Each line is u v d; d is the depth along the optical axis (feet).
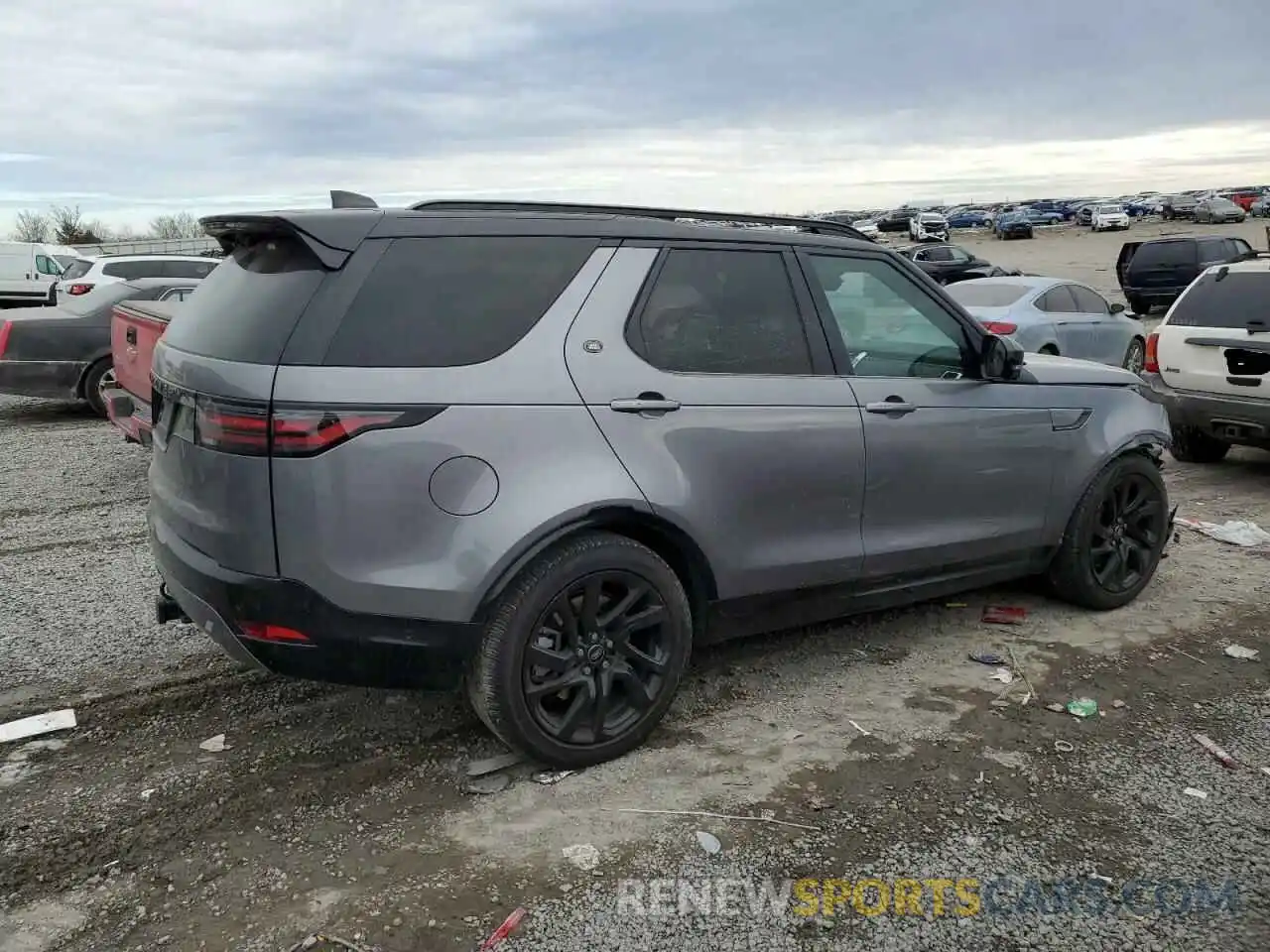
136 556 19.34
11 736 12.09
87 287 51.42
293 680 13.83
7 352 31.91
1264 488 25.73
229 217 11.18
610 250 11.66
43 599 16.92
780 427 12.40
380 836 10.15
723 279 12.50
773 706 13.14
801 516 12.75
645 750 11.94
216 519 10.24
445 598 10.30
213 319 11.00
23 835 10.11
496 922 8.86
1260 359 24.63
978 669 14.37
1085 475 15.84
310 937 8.64
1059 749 12.01
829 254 13.62
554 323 11.08
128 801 10.77
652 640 11.85
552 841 10.07
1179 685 13.84
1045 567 16.15
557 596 10.84
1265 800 10.91
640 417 11.39
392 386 10.09
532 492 10.59
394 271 10.48
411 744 12.09
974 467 14.46
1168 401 26.61
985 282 42.32
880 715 12.89
